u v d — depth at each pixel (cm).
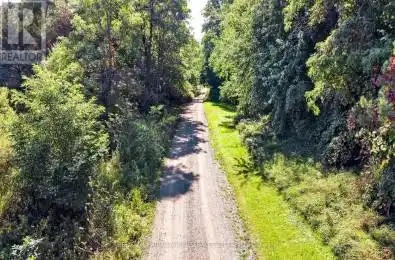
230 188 1767
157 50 3606
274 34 2294
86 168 1438
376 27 1287
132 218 1406
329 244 1149
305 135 1962
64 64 2356
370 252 1040
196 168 2088
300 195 1464
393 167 1177
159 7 3422
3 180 1396
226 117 3566
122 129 2184
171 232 1348
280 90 2100
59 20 3394
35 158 1354
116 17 2475
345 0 1383
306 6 1764
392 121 884
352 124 1275
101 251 1212
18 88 3081
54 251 1221
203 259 1173
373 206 1230
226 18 3095
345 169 1528
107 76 2488
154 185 1786
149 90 3494
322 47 1344
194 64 4981
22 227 1282
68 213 1420
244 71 2648
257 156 2058
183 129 3194
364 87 1318
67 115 1416
